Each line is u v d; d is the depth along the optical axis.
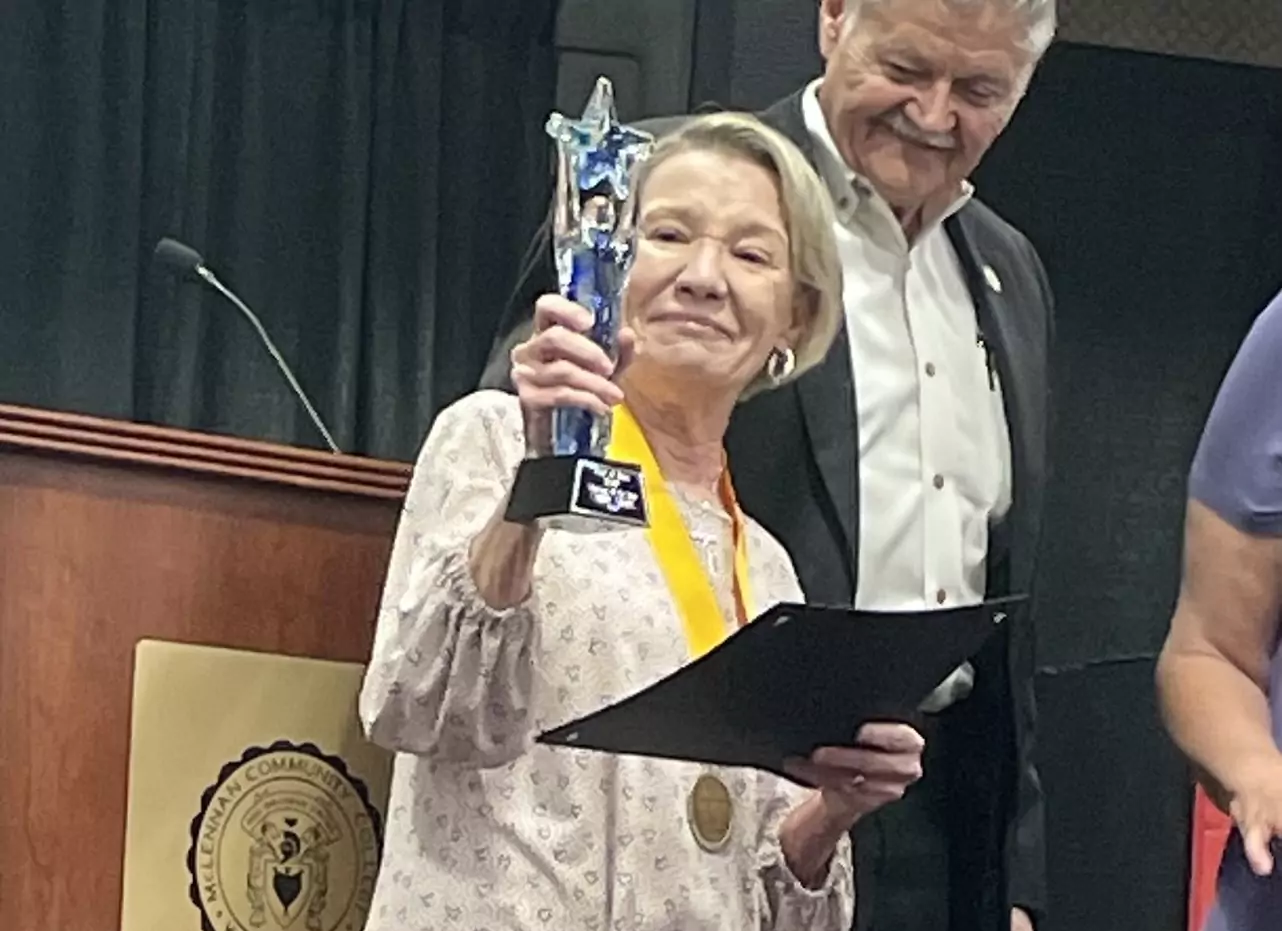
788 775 1.79
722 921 1.80
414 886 1.74
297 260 4.11
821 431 2.25
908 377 2.34
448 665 1.67
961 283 2.45
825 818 1.89
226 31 4.12
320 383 4.10
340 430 4.08
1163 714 1.88
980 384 2.41
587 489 1.60
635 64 4.22
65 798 1.85
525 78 4.27
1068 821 3.32
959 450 2.36
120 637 1.88
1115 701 3.31
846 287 2.33
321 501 1.98
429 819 1.76
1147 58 4.47
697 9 4.12
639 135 1.78
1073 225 4.40
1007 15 2.27
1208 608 1.88
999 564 2.40
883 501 2.30
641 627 1.83
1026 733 2.39
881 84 2.29
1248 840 1.69
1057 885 3.30
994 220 2.55
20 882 1.83
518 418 1.82
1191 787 3.18
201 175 4.05
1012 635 2.36
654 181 1.96
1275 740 1.82
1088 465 4.35
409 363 4.13
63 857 1.84
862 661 1.66
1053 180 4.40
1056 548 4.31
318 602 1.97
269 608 1.95
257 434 4.04
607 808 1.78
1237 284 4.46
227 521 1.94
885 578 2.30
